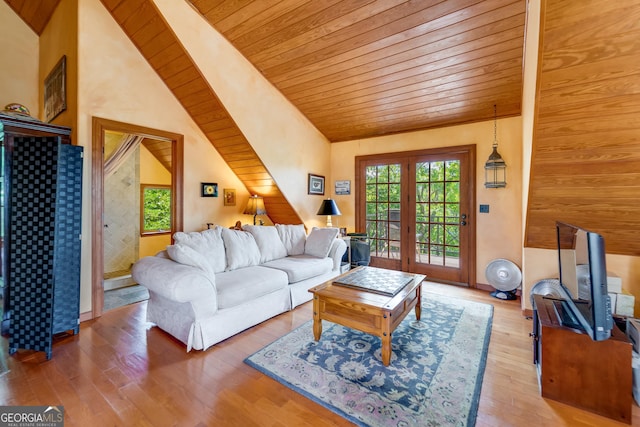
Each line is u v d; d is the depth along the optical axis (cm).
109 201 439
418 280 263
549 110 182
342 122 442
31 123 241
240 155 383
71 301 244
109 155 407
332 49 300
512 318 281
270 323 272
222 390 176
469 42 262
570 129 185
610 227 230
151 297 264
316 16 266
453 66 293
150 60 314
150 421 151
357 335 247
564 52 157
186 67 301
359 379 186
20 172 222
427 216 421
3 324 244
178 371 195
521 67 277
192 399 168
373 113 402
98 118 277
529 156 230
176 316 235
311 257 360
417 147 424
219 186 403
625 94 160
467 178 386
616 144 182
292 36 295
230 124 340
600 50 150
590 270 146
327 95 381
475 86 316
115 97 291
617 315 201
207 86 308
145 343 233
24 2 338
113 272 444
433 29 255
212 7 281
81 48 266
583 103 171
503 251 361
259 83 362
